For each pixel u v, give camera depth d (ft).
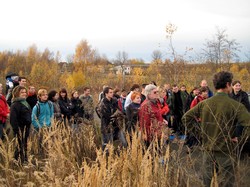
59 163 13.16
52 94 25.11
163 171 11.59
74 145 17.29
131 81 90.12
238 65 51.16
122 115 18.63
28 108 19.98
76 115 26.12
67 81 86.84
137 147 12.93
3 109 22.47
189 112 12.50
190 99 27.20
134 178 11.76
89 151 17.34
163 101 26.76
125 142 16.43
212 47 50.47
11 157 13.75
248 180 11.43
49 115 22.34
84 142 18.07
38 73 85.20
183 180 11.60
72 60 171.01
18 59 146.92
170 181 11.55
